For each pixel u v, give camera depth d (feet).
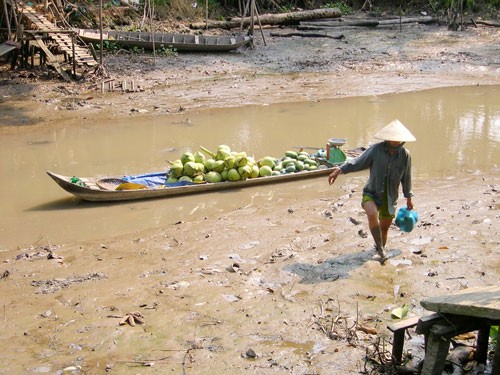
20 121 47.06
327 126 45.47
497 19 99.19
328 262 22.27
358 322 17.88
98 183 31.45
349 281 20.67
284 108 51.62
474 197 29.71
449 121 46.70
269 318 18.39
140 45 71.77
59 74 59.36
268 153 38.73
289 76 64.28
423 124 45.83
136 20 83.15
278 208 29.09
